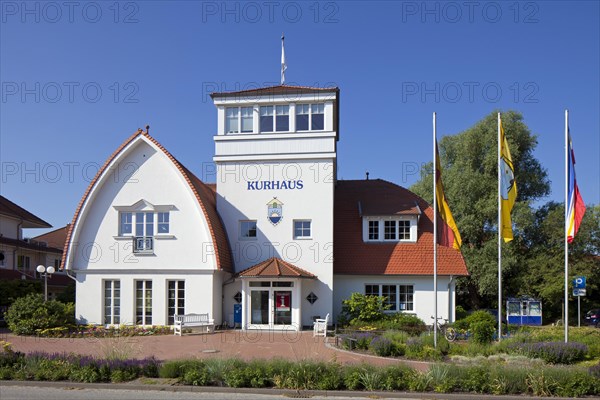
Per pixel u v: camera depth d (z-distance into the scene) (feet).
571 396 43.93
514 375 45.68
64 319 92.32
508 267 143.54
